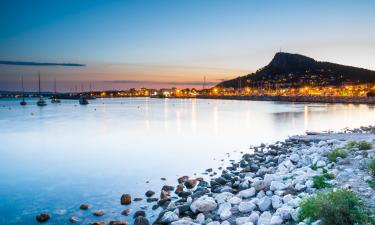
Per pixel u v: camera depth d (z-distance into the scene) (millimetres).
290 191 11469
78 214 12672
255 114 75312
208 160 23062
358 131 36594
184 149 28391
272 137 35969
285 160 18984
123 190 15719
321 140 27062
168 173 19141
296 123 52250
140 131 43562
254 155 23250
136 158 24391
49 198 14820
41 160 24609
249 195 12203
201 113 82812
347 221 8188
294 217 9125
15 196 15250
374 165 12414
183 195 14047
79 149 29609
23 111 97500
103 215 12430
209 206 11266
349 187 10883
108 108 115875
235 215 10555
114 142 33719
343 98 142125
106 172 19828
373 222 8070
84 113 87000
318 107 106312
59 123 57656
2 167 22156
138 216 11500
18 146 32281
